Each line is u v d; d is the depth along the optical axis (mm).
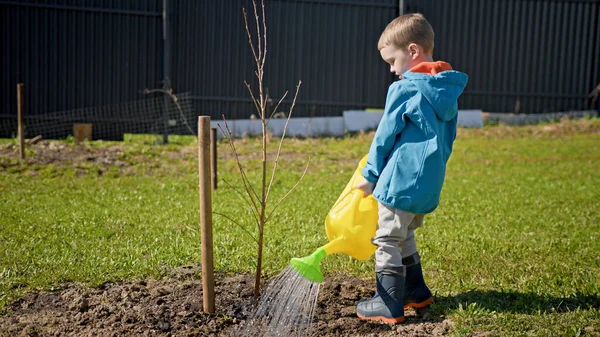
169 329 3598
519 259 5109
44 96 12516
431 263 4938
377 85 14188
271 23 13617
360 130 13906
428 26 3703
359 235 3637
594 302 3994
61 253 5020
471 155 11859
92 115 12719
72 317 3768
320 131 13852
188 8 13180
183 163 10539
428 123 3486
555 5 14656
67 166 9875
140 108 12906
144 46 12875
